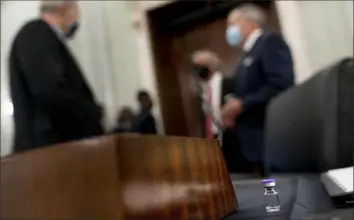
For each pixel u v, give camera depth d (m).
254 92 1.77
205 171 0.39
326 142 0.95
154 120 3.89
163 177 0.31
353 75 0.93
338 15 3.38
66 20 1.62
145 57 4.51
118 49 4.62
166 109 4.45
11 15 4.61
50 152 0.28
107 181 0.26
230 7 4.20
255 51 1.81
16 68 1.44
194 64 2.51
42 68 1.37
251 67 1.80
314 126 1.09
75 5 1.65
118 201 0.26
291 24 3.63
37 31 1.41
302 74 3.52
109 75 4.53
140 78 4.51
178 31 4.55
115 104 4.47
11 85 1.46
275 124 1.45
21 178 0.29
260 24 1.95
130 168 0.27
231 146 1.74
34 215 0.28
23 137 1.40
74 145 0.27
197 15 4.38
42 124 1.38
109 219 0.26
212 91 2.17
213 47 4.36
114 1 4.65
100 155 0.27
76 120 1.42
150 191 0.29
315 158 1.08
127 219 0.26
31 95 1.41
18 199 0.29
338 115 0.92
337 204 0.47
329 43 3.43
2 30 4.54
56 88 1.36
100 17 4.59
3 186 0.30
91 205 0.27
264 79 1.76
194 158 0.37
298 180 0.84
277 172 1.42
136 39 4.56
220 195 0.42
